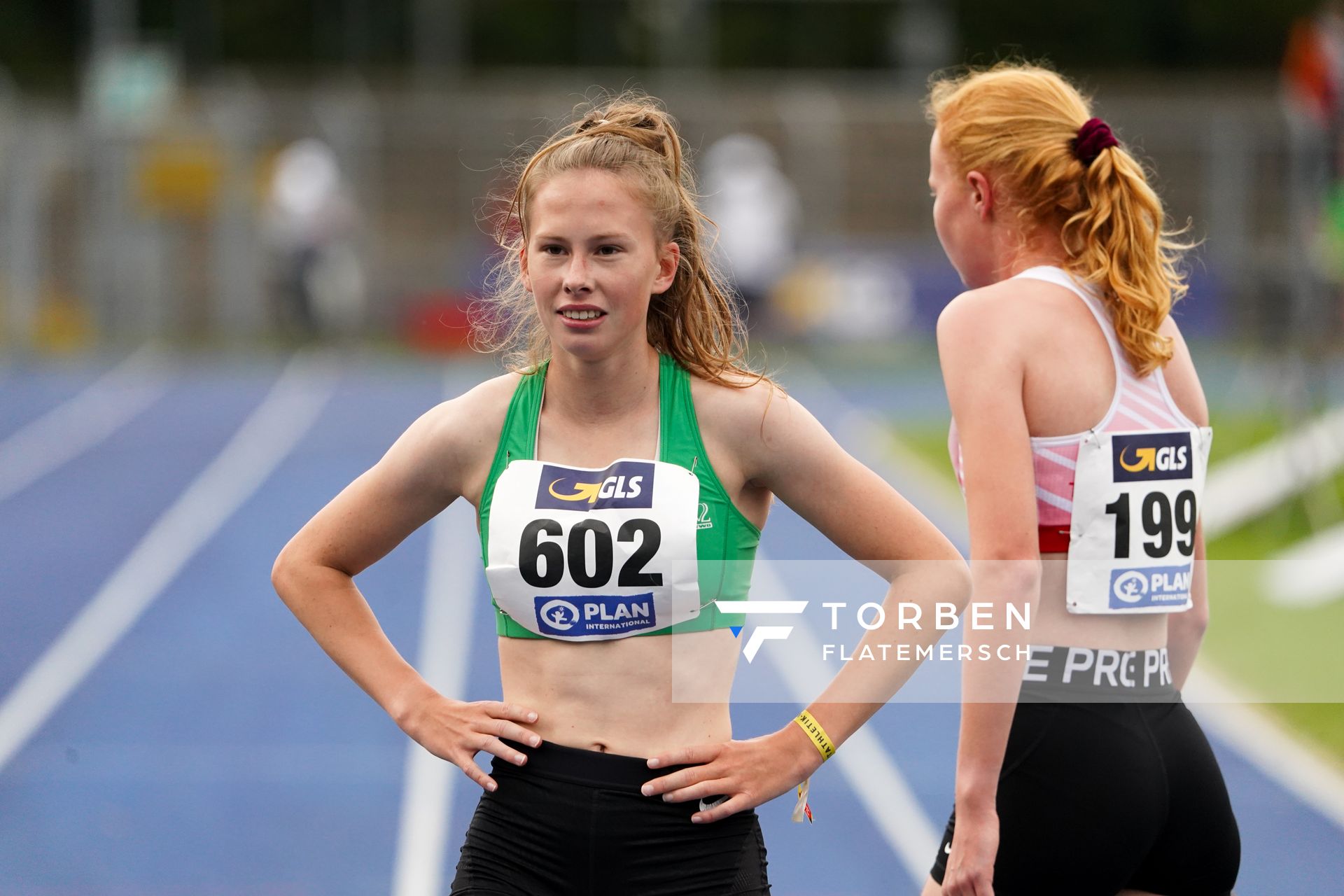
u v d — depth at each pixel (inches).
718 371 384.5
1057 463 394.9
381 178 3690.9
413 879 727.7
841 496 381.1
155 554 1432.1
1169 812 396.8
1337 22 1323.8
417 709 390.0
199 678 1056.8
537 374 390.6
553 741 379.6
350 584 407.5
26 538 1503.4
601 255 366.3
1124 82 5452.8
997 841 380.5
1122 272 402.0
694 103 3897.6
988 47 5433.1
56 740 930.1
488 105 3850.9
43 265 3304.6
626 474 375.2
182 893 709.9
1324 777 828.6
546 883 375.9
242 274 3255.4
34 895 705.6
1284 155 3491.6
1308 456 1508.4
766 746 375.2
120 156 3235.7
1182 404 414.3
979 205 422.6
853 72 5418.3
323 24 5482.3
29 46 5388.8
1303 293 1428.4
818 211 3693.4
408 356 2979.8
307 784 856.3
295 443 2031.3
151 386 2541.8
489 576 383.6
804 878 727.7
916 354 3021.7
